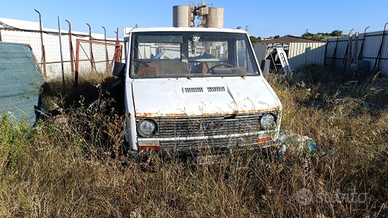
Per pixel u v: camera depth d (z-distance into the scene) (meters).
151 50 4.62
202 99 3.70
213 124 3.55
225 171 3.51
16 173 3.42
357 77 13.38
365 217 2.69
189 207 3.03
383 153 3.91
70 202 3.03
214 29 4.84
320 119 5.40
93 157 3.86
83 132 4.39
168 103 3.57
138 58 4.51
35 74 6.01
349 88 8.83
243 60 4.80
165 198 3.18
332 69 16.69
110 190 3.26
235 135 3.65
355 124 5.06
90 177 3.50
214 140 3.64
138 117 3.45
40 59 11.45
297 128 4.83
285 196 3.14
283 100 6.44
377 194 3.23
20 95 5.29
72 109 4.98
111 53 17.33
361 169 3.48
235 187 3.25
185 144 3.58
